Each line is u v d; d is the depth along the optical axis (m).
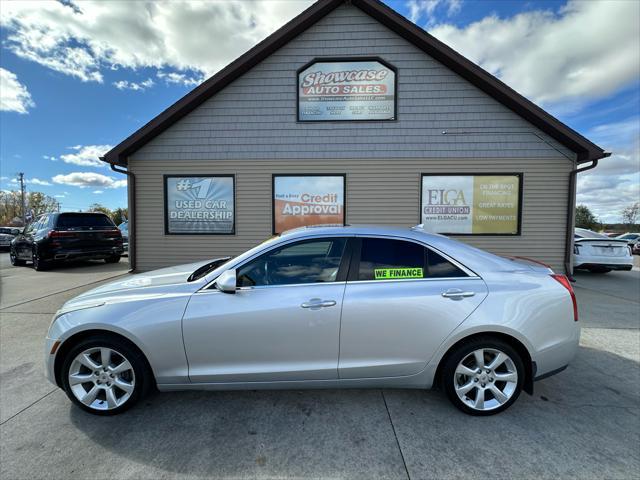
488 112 7.76
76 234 9.75
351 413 2.61
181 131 8.06
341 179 7.97
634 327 4.57
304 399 2.81
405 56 7.79
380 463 2.09
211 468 2.06
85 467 2.07
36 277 8.29
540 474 2.00
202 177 8.12
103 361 2.56
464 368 2.55
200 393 2.90
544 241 7.83
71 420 2.53
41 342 4.07
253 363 2.53
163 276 3.12
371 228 2.82
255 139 8.02
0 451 2.20
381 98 7.86
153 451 2.21
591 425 2.46
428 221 7.92
